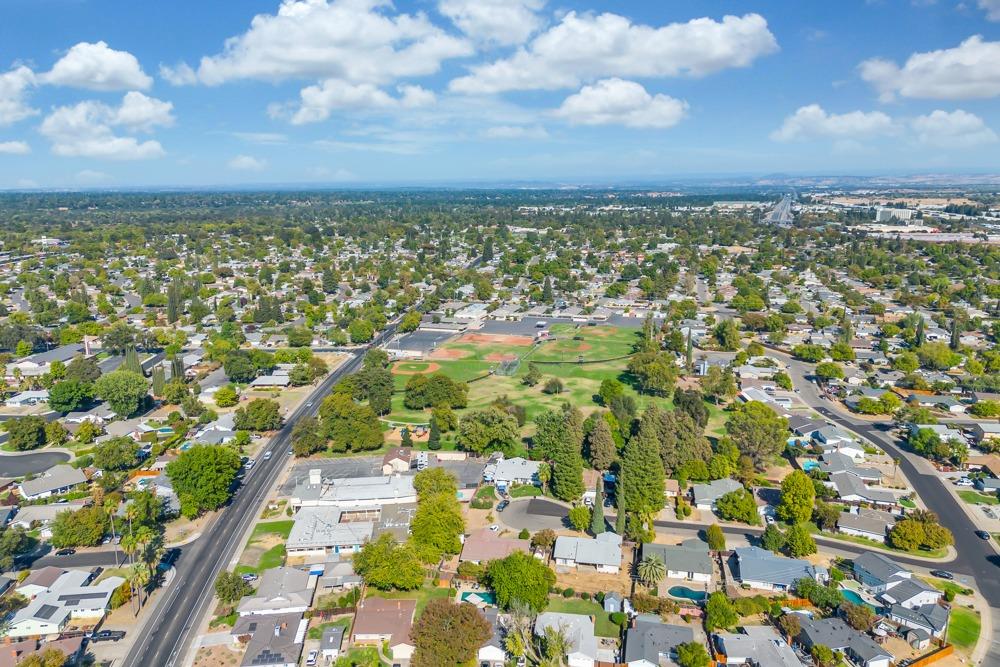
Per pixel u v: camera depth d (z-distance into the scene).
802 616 125.44
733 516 162.62
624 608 130.12
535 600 127.06
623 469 167.00
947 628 124.88
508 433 196.75
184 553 150.38
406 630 120.62
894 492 178.38
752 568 138.62
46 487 175.00
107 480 176.50
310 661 115.94
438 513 149.12
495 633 121.56
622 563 146.12
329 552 149.25
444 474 170.25
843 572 142.25
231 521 163.88
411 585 133.00
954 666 115.00
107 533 156.50
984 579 141.25
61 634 123.44
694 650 113.75
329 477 183.25
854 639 118.75
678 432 185.75
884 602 131.62
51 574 138.00
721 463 180.38
